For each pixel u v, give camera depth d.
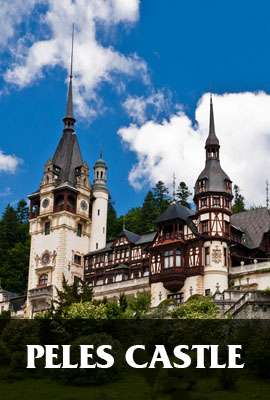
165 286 81.69
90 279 95.31
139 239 93.88
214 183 83.62
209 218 82.06
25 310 92.94
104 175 104.38
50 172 99.19
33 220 98.81
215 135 87.19
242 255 84.50
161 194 130.50
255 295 54.91
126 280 87.88
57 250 94.44
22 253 119.94
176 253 82.31
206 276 79.75
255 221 87.69
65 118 107.38
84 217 98.50
